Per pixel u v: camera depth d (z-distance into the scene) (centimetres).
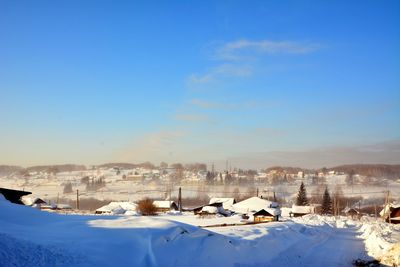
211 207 7919
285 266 2211
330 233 4409
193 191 16888
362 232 4834
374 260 2559
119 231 1908
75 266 1370
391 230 4269
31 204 8525
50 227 1909
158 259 1681
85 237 1758
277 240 3009
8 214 1994
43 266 1289
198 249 1958
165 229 1975
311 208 9400
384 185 18600
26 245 1411
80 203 12594
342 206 12262
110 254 1597
